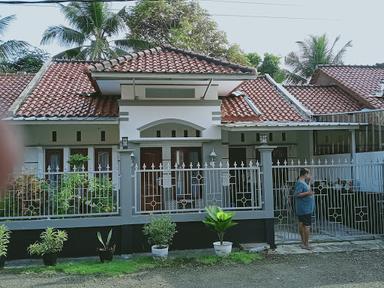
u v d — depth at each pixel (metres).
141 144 13.06
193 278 7.66
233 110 14.73
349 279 7.42
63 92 15.04
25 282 7.50
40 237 9.09
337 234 10.88
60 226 9.23
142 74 11.55
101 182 9.73
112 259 9.01
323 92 18.62
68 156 13.53
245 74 12.11
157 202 10.05
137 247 9.60
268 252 9.50
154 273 8.02
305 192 9.77
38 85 15.42
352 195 11.12
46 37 27.61
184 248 9.77
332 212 11.30
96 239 9.44
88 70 11.99
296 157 15.56
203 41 29.47
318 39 35.09
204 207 10.05
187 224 9.83
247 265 8.49
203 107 13.16
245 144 15.30
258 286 7.12
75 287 7.20
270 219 10.03
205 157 13.12
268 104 16.45
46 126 13.45
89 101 14.34
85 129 13.68
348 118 14.12
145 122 12.76
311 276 7.65
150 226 9.14
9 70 28.08
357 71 20.23
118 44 27.64
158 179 10.02
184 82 12.75
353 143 13.53
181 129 13.69
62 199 9.38
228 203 10.20
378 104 16.05
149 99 12.84
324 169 11.94
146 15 28.91
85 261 8.95
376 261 8.62
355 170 11.18
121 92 12.84
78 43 28.06
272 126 13.04
